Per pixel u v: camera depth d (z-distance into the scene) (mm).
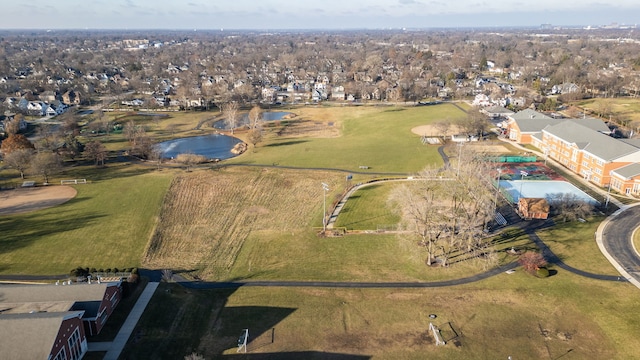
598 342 54000
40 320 47312
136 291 65500
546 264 70062
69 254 78750
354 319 58906
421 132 159000
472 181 96500
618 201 95875
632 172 99250
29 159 117688
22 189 110938
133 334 55812
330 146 149000
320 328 57094
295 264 74312
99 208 98562
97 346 53625
